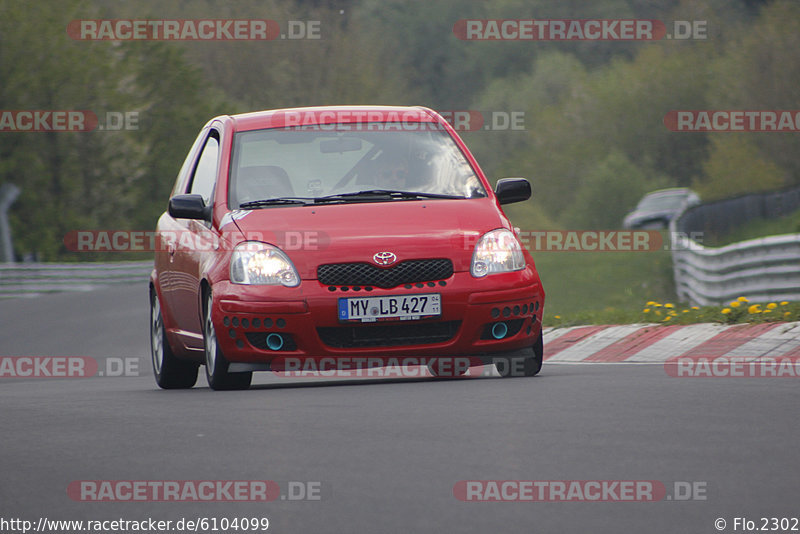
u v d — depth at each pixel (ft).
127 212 572.10
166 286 102.27
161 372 104.88
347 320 84.12
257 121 99.66
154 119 597.93
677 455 52.01
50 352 184.96
